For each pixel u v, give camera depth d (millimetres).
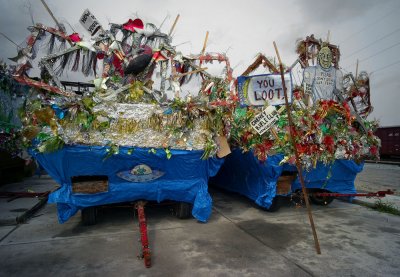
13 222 4426
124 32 5371
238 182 6316
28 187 7727
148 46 5309
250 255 3299
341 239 3895
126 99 4547
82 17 4895
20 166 8820
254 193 5660
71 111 3824
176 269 2916
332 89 5926
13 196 5980
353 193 5930
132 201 4520
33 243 3564
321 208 5770
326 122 5555
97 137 3951
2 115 7484
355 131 5832
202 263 3064
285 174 5516
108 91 4555
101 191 4133
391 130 23953
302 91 5762
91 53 4910
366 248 3582
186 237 3869
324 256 3303
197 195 4539
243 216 5035
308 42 5906
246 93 4891
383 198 6738
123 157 4102
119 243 3600
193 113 4352
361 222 4773
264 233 4090
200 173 4598
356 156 5723
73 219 4652
